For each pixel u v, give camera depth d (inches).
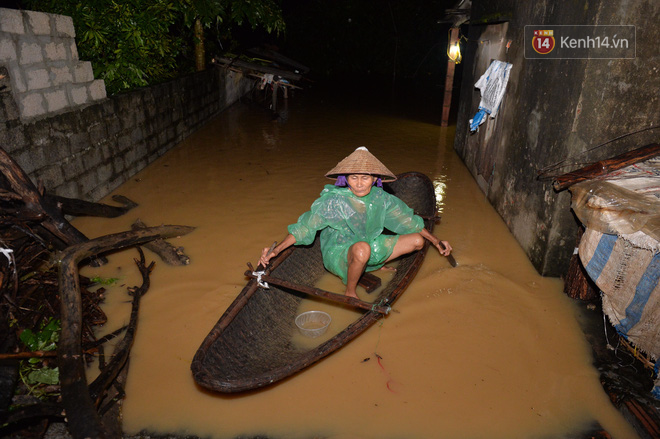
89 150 234.4
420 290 171.0
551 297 167.6
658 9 140.1
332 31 949.2
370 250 145.3
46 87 200.5
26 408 103.2
